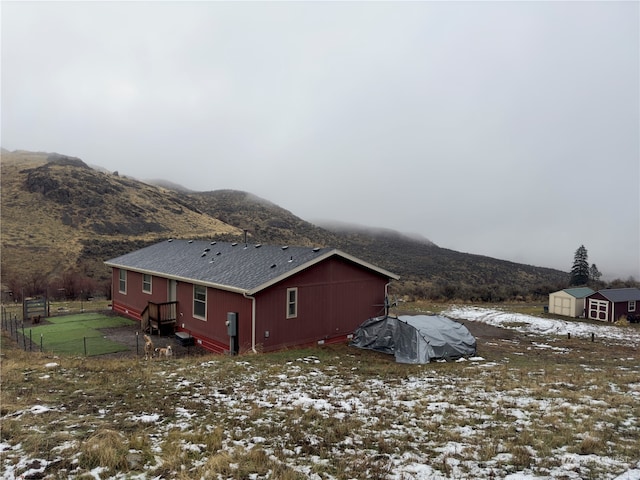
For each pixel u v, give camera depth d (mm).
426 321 15625
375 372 11578
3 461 5047
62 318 20953
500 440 6102
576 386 9930
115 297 22953
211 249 20281
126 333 17562
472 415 7359
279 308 14578
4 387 8500
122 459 5082
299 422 6859
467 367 12992
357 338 16422
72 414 6961
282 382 9750
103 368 10648
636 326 31297
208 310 15836
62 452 5285
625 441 6020
